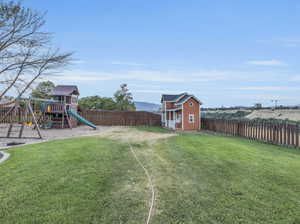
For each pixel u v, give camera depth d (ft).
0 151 22.26
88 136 38.47
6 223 8.00
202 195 10.85
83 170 14.79
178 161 18.06
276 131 31.76
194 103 62.80
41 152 21.16
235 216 8.77
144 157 19.83
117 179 13.17
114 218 8.51
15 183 12.05
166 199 10.36
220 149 23.31
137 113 76.33
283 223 8.29
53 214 8.68
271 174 14.30
